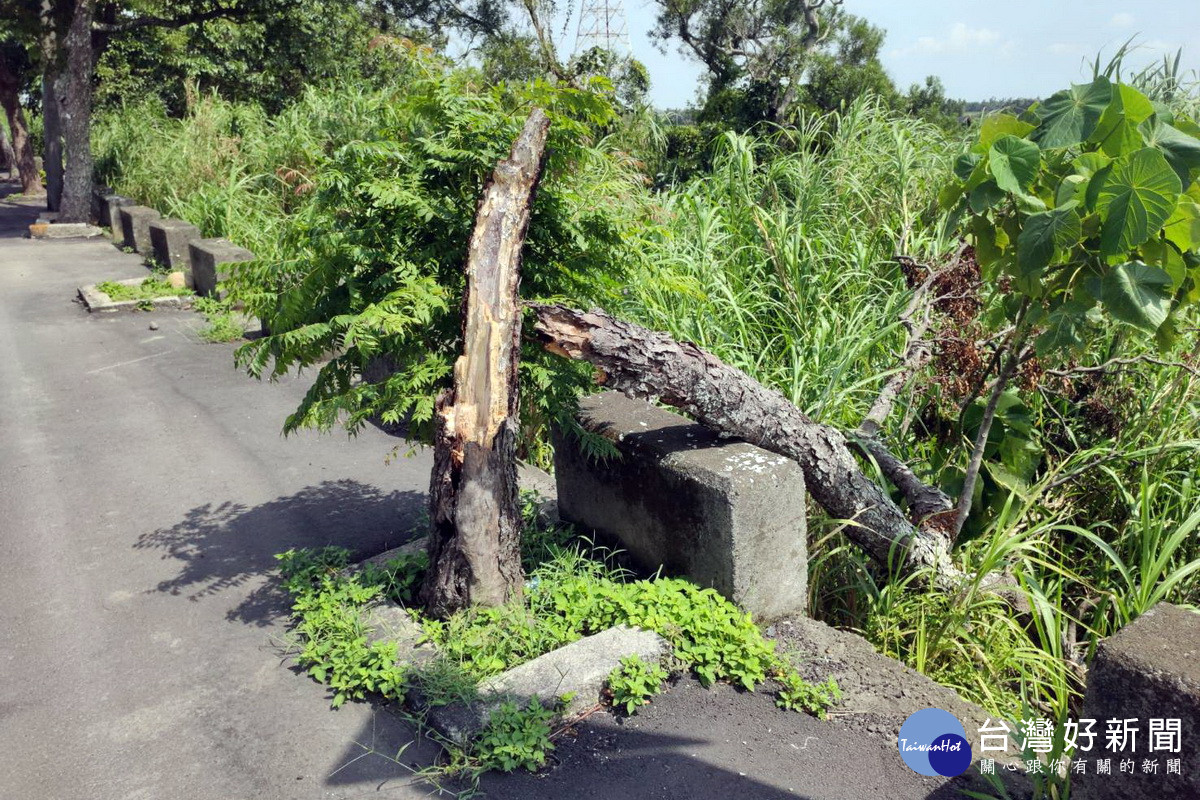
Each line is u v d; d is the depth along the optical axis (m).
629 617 3.87
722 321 6.22
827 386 5.21
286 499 5.61
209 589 4.49
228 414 7.29
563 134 3.97
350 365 4.32
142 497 5.66
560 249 4.32
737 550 3.92
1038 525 5.00
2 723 3.46
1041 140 3.67
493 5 28.91
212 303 11.00
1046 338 3.72
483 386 3.69
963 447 5.17
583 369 4.27
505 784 3.13
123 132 21.41
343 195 4.01
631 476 4.39
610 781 3.15
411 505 5.50
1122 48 3.82
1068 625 4.68
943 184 7.05
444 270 4.20
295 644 3.96
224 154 15.97
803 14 28.14
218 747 3.30
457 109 4.04
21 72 29.14
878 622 4.37
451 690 3.43
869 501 4.50
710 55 28.88
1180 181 3.36
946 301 5.23
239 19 23.39
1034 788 3.10
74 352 9.27
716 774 3.20
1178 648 2.46
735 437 4.30
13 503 5.59
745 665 3.73
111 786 3.11
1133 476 5.11
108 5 21.94
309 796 3.06
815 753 3.32
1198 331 5.23
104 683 3.71
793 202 7.58
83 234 18.55
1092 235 3.56
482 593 3.87
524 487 5.43
